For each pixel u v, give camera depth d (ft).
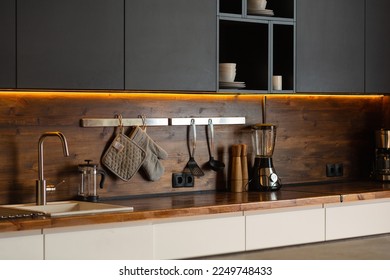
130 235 11.48
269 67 14.49
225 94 14.99
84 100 13.41
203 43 13.52
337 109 16.80
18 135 12.73
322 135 16.57
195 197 13.93
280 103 15.89
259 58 14.76
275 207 13.15
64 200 13.21
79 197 13.19
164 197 14.05
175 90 13.20
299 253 12.73
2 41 11.55
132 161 13.75
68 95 13.23
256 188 14.96
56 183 13.12
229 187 15.06
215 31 13.67
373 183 16.39
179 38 13.24
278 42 15.20
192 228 12.16
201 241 12.25
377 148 16.79
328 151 16.67
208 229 12.32
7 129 12.62
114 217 11.35
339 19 15.40
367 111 17.30
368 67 15.85
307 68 14.96
